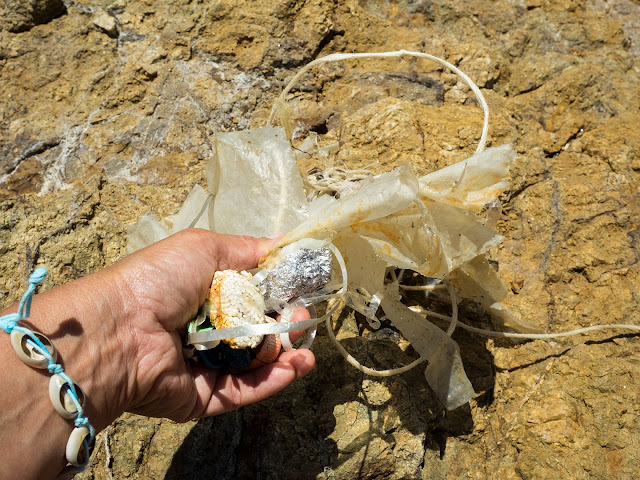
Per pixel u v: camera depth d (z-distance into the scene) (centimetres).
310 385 34
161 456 33
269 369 30
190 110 44
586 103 48
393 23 50
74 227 39
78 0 48
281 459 32
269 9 47
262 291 30
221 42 47
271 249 31
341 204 30
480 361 36
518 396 36
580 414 35
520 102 48
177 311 28
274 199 34
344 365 35
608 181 43
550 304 39
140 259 28
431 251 30
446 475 34
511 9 52
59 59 46
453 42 49
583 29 52
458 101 46
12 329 23
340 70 47
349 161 41
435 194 30
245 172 34
